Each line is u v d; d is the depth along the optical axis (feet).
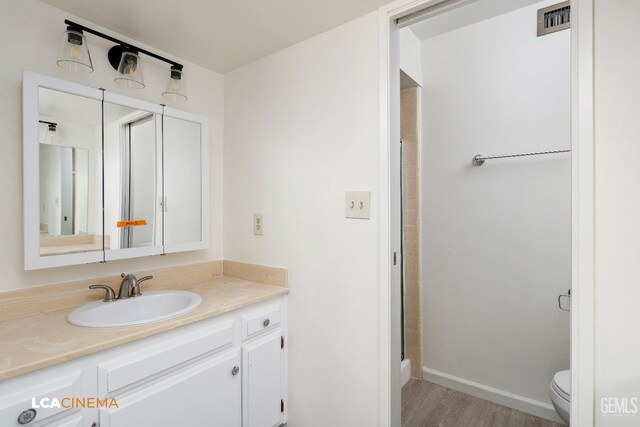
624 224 3.02
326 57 5.14
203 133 6.11
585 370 3.17
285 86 5.66
